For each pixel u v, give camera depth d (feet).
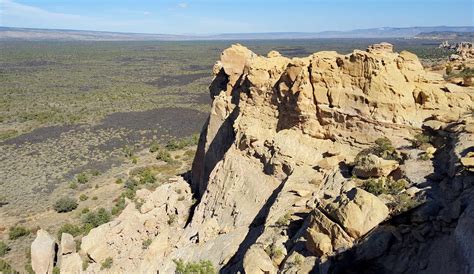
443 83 112.47
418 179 84.48
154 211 168.55
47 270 154.71
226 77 200.34
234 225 118.83
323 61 118.93
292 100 127.54
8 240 199.72
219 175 139.54
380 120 106.63
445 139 94.63
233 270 97.45
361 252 71.15
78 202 240.94
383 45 119.96
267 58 150.82
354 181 93.86
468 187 71.51
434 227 68.74
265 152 127.65
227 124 168.96
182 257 120.16
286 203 101.96
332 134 116.16
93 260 147.33
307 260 76.84
